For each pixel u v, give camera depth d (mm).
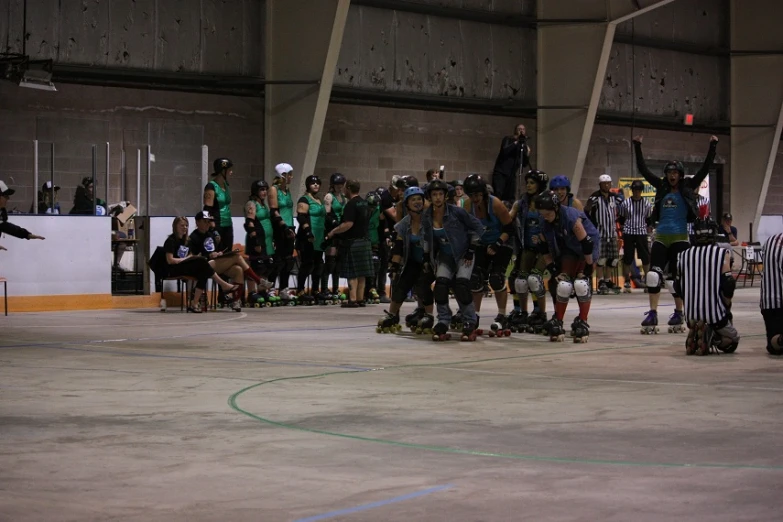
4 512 3736
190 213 17859
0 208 14117
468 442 5035
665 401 6320
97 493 4020
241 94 20078
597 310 15117
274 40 20156
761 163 28125
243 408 6070
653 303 11156
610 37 23391
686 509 3732
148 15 18969
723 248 8945
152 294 16453
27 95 17578
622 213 19750
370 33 21641
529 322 11250
